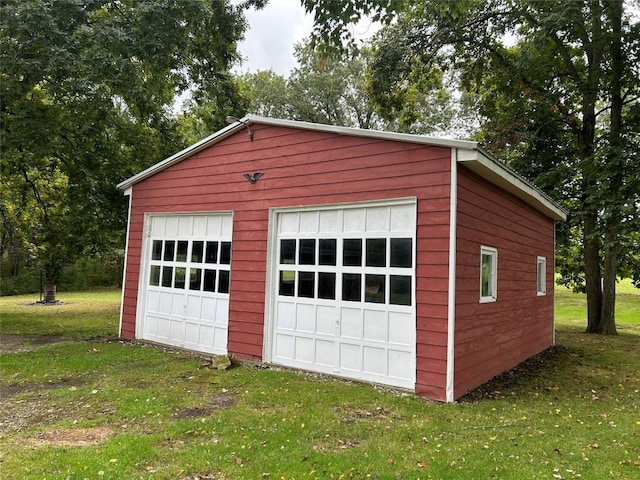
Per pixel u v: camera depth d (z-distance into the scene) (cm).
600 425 468
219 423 434
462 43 1431
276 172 728
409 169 580
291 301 698
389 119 1606
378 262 608
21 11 774
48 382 587
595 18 1171
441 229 546
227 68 1505
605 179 1069
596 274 1301
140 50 930
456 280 541
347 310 633
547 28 1109
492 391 594
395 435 414
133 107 1221
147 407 478
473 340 592
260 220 743
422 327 554
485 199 643
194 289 832
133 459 348
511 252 760
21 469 327
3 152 954
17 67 836
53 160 1230
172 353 781
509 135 1369
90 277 2647
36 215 1462
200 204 831
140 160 1363
